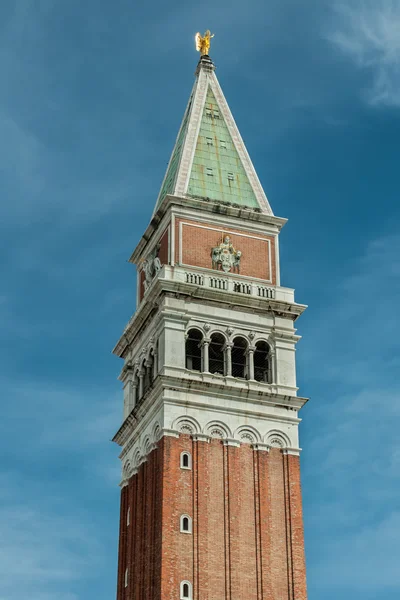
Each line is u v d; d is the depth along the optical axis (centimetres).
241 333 12488
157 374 11994
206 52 14925
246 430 11962
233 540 11312
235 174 13625
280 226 13375
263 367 12544
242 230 13162
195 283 12581
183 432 11731
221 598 11000
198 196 13225
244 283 12800
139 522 11819
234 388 12056
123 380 13250
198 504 11388
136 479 12206
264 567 11288
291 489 11812
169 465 11481
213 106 14288
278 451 11994
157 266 13075
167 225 13012
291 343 12631
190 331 12338
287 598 11231
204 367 12100
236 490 11594
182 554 11088
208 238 12975
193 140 13788
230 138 13988
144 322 12838
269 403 12175
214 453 11738
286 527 11600
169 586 10888
